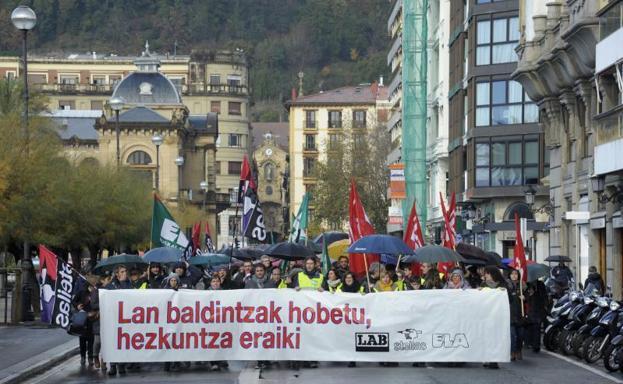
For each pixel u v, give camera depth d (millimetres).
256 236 33969
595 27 42812
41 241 47375
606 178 43469
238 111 187875
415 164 91250
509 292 27812
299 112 193500
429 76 97875
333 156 118812
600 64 40938
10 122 48219
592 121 47125
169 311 25562
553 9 50406
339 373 24781
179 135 142125
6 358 28953
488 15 69250
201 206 149375
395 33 123562
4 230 46375
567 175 52500
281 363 27438
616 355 24453
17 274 43688
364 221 30328
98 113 153375
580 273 50031
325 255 30828
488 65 69312
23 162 46812
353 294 25750
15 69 179875
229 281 28203
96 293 26938
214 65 188750
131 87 151250
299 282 26875
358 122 185875
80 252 68625
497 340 25656
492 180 69000
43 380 24703
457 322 25703
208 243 53438
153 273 30219
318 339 25781
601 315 26969
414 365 26500
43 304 28250
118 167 72188
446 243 35438
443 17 89562
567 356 29109
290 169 195125
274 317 25781
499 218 69938
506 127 68500
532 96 54969
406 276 28672
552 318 32156
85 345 28125
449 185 83812
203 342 25688
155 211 31344
